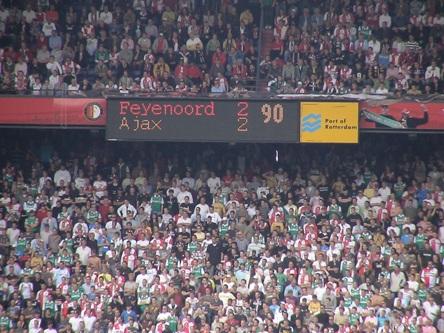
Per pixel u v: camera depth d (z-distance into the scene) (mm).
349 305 133125
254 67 159000
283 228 143875
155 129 146500
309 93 150500
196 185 151000
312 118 146125
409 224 144500
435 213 146250
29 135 156250
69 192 147625
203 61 157750
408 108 147250
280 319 130500
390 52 158750
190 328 129750
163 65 156000
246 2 166375
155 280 134875
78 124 147250
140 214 146000
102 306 132750
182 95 148250
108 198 147625
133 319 131625
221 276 136250
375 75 155625
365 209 147000
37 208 145875
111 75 155500
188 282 135250
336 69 155875
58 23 161125
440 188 150625
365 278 136375
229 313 130500
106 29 160750
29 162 154750
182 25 160500
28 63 156125
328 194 149750
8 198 146625
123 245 140875
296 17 163000
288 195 147500
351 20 161125
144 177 151625
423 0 163250
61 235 143500
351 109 146125
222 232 143375
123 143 156375
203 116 146250
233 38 161250
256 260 138375
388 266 138375
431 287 136250
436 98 147500
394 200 148125
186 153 156375
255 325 129250
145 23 162000
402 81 155875
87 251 139750
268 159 156375
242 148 156625
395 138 156875
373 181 150500
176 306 132375
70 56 157625
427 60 158250
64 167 152125
